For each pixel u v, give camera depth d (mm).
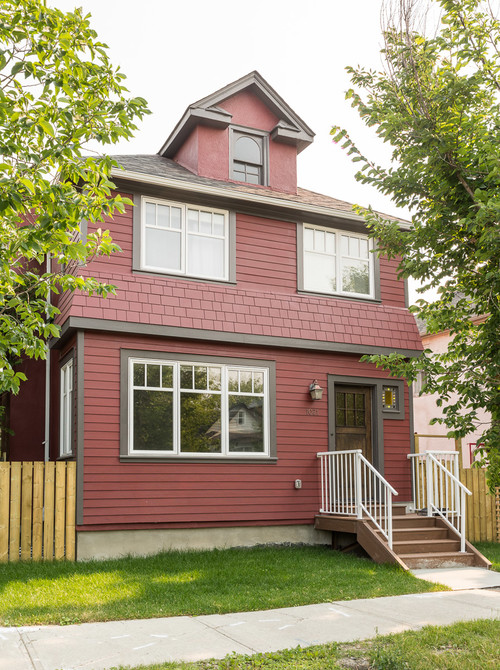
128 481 11023
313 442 12922
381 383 13875
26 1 5684
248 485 12094
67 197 5309
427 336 23453
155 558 10484
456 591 8430
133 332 11297
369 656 5566
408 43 6152
